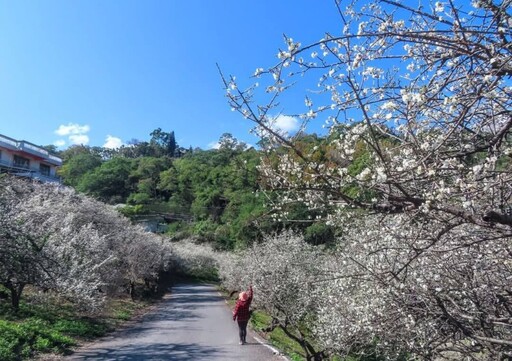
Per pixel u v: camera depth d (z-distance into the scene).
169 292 36.22
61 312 15.31
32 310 13.92
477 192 3.14
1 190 14.16
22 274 12.41
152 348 12.16
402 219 4.26
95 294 15.38
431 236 3.74
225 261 36.34
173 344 12.95
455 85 3.54
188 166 73.44
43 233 13.71
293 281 15.41
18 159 38.25
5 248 11.69
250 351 12.23
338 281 9.62
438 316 5.00
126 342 13.01
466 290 4.84
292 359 11.38
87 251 16.78
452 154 3.29
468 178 3.15
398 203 3.37
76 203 23.66
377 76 3.96
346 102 3.68
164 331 15.61
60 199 22.42
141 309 22.72
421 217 3.41
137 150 126.19
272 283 15.80
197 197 61.34
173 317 20.09
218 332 15.78
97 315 16.75
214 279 52.19
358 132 3.53
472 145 3.36
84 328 13.65
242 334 13.58
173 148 132.62
